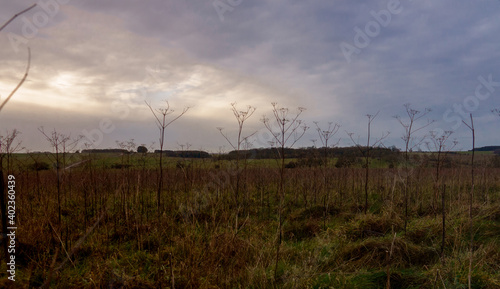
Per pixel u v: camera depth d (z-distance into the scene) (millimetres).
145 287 3840
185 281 3908
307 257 4836
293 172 11250
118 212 6582
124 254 4934
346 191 10391
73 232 5641
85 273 4141
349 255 5062
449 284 3838
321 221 7359
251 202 8820
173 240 5027
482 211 6777
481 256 4551
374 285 4086
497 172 13609
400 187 8914
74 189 8438
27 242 4613
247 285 4051
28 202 6508
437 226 6039
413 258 4914
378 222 6570
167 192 8148
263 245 5234
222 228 5434
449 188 9383
